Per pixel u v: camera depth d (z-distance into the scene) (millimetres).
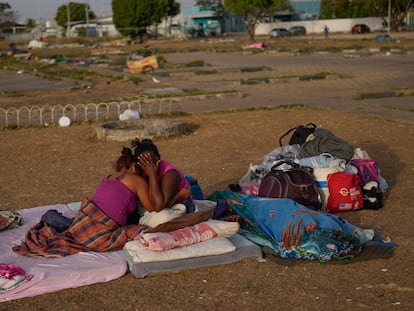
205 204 6891
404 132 12898
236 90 21734
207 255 5898
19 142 13180
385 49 42250
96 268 5652
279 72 29359
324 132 8328
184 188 6438
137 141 6645
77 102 20047
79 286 5543
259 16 69500
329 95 20000
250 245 6117
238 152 11422
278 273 5719
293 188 7086
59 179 9805
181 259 5801
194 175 9781
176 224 6000
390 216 7406
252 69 30656
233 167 10211
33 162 11156
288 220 6168
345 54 39625
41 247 6055
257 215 6570
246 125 14445
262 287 5438
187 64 35719
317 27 82688
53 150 12188
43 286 5445
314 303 5105
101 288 5500
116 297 5320
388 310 4949
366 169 7945
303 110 16609
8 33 102812
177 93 20922
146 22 76000
